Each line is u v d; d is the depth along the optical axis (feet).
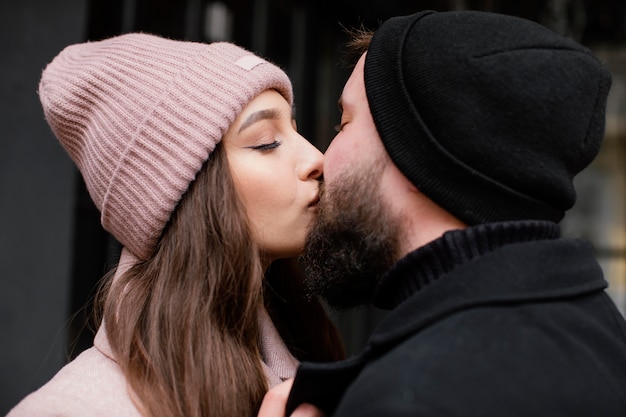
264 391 4.64
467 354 3.35
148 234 4.81
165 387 4.42
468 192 3.83
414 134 3.92
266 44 13.48
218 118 4.59
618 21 17.16
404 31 4.12
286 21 14.48
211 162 4.66
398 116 3.99
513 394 3.24
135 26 9.45
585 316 3.72
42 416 4.28
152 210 4.71
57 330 8.20
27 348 8.16
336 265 4.23
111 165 4.81
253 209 4.75
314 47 15.58
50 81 5.15
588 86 3.88
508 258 3.66
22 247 8.21
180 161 4.62
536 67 3.78
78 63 5.07
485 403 3.20
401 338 3.63
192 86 4.66
